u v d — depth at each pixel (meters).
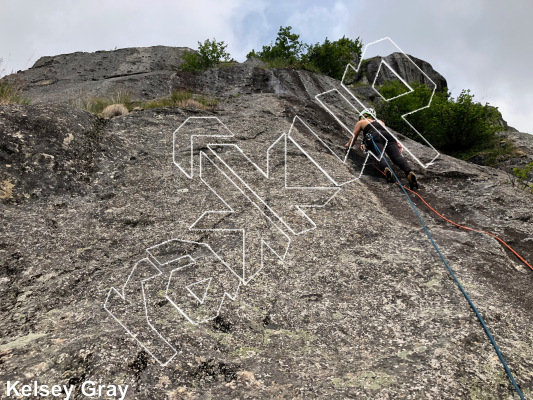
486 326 2.35
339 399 1.81
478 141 10.89
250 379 1.96
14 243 3.03
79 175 4.13
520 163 9.49
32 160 4.01
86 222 3.47
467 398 1.84
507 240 3.86
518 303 2.72
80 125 4.86
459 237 3.62
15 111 4.52
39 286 2.68
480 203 4.65
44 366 1.93
